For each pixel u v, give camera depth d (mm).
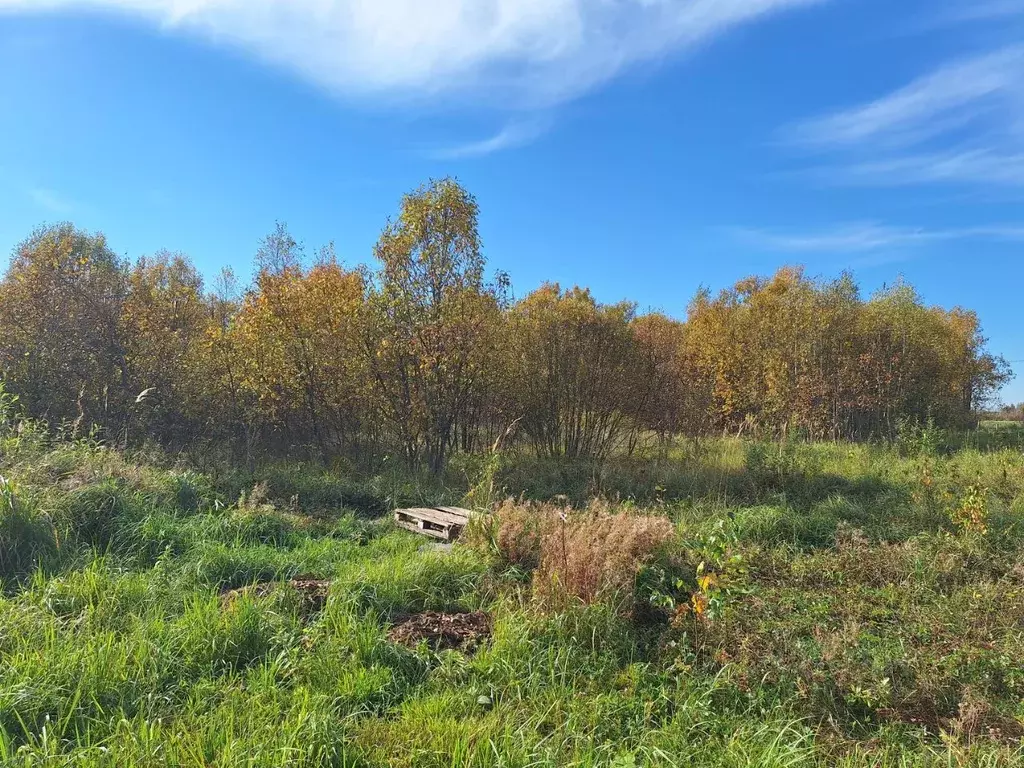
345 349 12781
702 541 4938
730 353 18609
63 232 17953
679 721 3570
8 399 12102
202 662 3900
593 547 5309
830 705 3895
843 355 18828
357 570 5652
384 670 3854
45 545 5652
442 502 9711
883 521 8500
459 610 5281
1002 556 6910
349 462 12977
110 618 4344
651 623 5059
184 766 2883
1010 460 12617
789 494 10156
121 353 13164
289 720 3227
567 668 4125
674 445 14688
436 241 12602
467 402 13406
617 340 14273
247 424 13250
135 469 8367
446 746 3154
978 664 4355
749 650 4312
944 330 21703
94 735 3123
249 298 12852
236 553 6008
